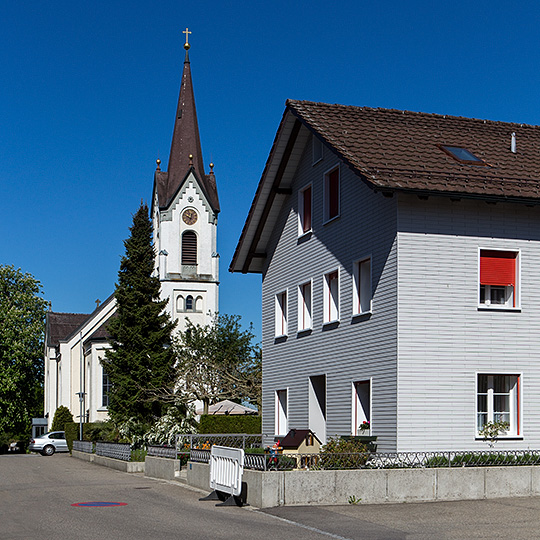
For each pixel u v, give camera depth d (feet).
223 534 42.93
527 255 70.33
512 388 69.46
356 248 75.15
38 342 235.40
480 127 85.30
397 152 72.33
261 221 97.14
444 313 67.62
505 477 59.72
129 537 41.98
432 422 66.49
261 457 57.00
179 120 245.86
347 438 72.23
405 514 50.98
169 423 123.13
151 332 136.98
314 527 45.65
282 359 93.09
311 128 76.79
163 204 238.68
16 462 140.15
